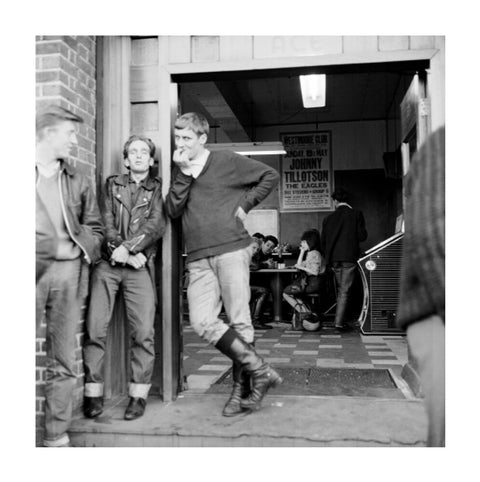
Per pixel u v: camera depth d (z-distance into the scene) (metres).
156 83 3.38
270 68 3.24
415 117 3.65
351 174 9.38
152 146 3.15
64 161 2.74
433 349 1.38
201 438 2.69
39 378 2.83
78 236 2.68
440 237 1.29
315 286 6.53
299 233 9.45
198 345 5.43
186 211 3.10
